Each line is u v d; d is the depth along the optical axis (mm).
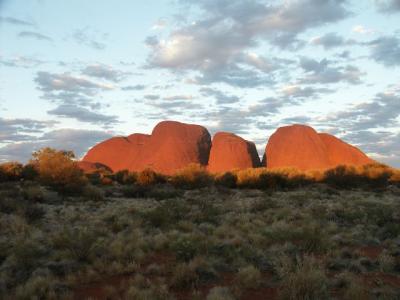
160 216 17391
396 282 9172
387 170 51500
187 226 15727
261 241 12953
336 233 14852
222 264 10383
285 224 15023
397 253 11922
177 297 8289
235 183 44469
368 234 14445
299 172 48500
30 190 26328
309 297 7691
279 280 9086
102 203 25828
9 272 9844
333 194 33875
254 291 8594
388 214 18062
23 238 12961
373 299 7598
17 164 43656
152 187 36844
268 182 42094
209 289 8820
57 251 11773
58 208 22234
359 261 10664
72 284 9148
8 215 18891
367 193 35062
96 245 11906
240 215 18984
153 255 12031
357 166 51969
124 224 16875
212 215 18953
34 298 8062
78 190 30656
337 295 8141
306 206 23125
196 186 41656
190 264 9711
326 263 10391
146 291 8023
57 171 31734
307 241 12023
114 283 9422
